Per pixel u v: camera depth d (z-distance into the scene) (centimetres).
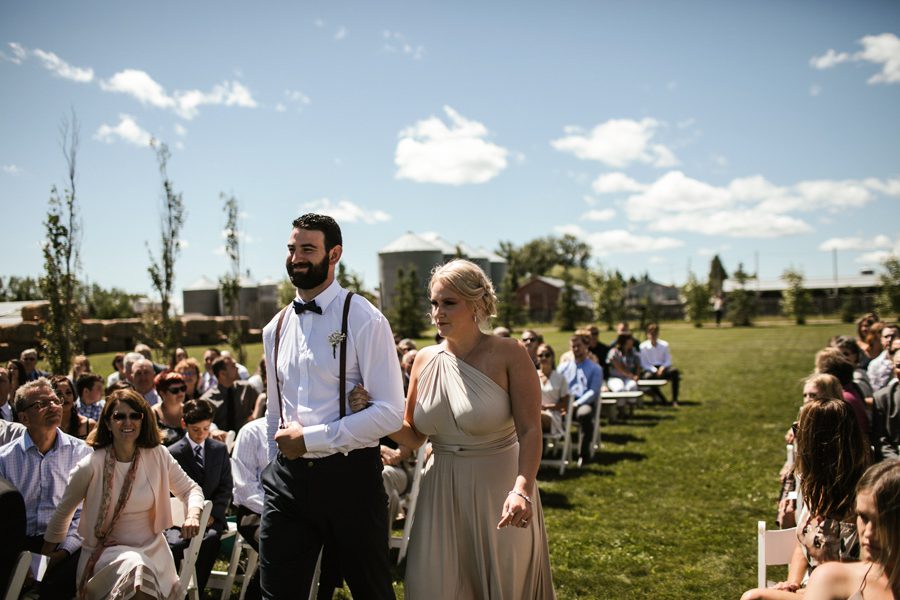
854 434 309
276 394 331
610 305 5012
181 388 559
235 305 1653
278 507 307
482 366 316
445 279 319
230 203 1617
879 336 969
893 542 224
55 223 1033
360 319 315
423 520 324
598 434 1016
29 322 1775
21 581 296
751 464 891
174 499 456
